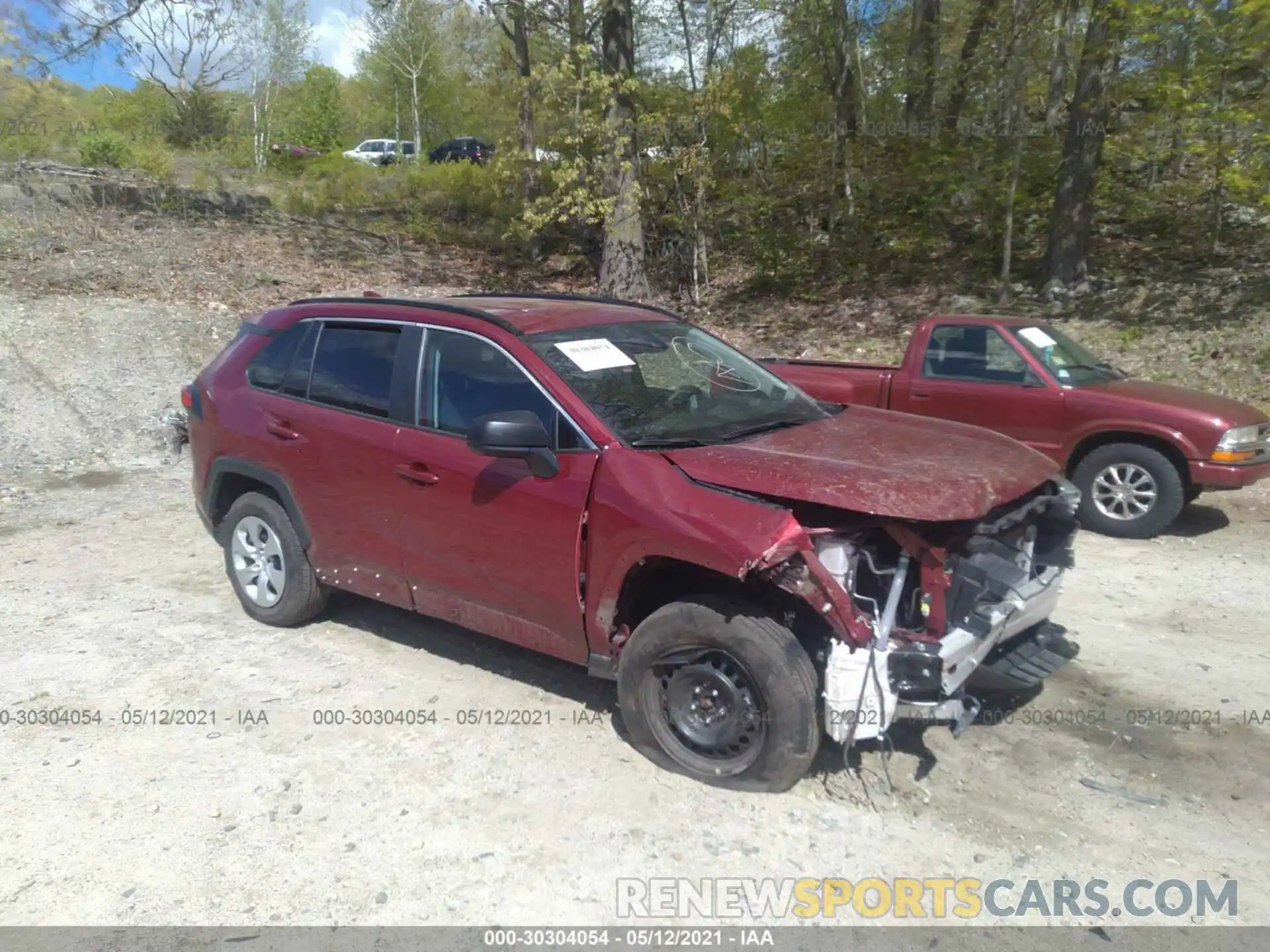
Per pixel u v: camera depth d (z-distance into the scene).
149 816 3.76
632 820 3.71
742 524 3.60
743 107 17.31
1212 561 6.87
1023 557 4.24
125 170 21.41
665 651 3.89
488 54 22.08
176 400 10.72
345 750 4.22
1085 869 3.46
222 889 3.34
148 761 4.14
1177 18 11.87
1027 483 3.97
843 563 3.72
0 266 14.14
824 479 3.71
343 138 38.12
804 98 18.20
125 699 4.68
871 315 14.99
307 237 19.17
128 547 6.98
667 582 4.12
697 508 3.72
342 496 4.93
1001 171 16.20
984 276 15.48
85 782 3.98
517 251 20.45
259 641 5.36
